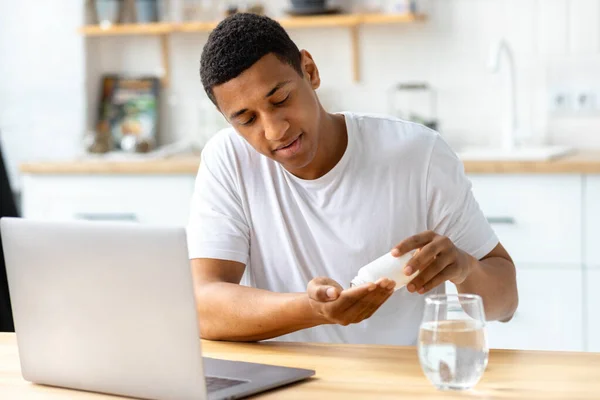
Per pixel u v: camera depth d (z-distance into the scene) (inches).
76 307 59.9
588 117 161.2
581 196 135.0
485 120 167.5
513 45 163.8
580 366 62.5
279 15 176.1
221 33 69.5
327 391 58.2
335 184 80.4
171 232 54.7
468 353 55.2
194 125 182.4
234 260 81.6
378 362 65.0
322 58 175.0
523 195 136.9
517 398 55.4
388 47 171.3
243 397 57.4
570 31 160.4
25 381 64.8
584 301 136.3
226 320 73.0
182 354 55.9
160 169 153.7
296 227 82.0
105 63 184.9
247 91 68.5
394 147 80.9
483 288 74.9
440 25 167.9
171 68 182.5
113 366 59.2
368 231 80.7
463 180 82.4
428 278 64.5
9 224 61.6
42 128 181.2
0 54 181.8
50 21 179.0
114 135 181.6
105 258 57.6
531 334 138.8
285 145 70.8
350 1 171.9
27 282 61.7
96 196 157.9
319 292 62.0
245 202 82.9
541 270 137.4
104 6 176.7
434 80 169.5
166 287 55.7
